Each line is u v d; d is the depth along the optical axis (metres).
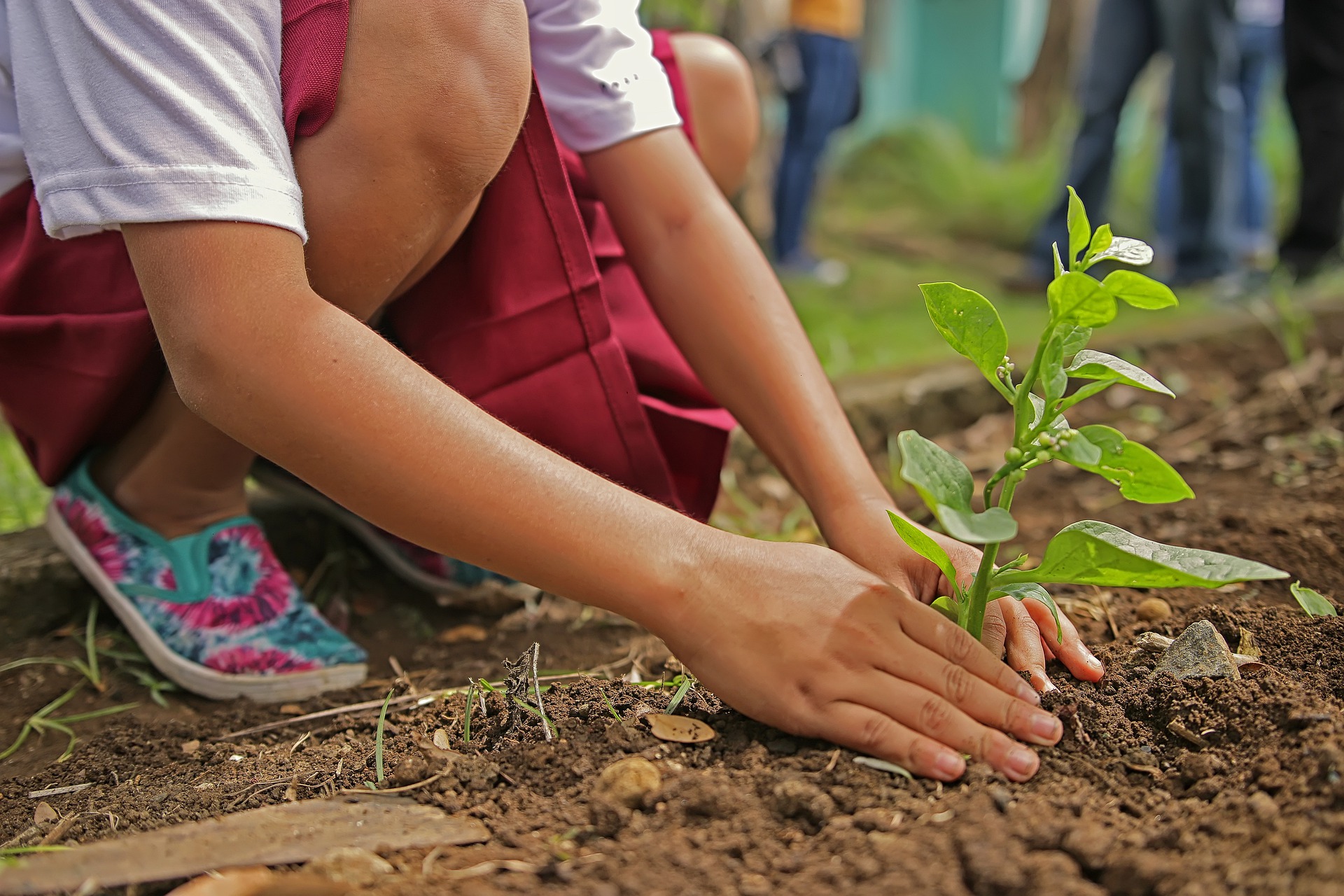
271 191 1.01
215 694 1.54
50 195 1.03
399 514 1.02
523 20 1.25
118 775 1.36
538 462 1.06
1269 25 4.24
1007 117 7.92
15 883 0.99
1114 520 1.99
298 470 1.02
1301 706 1.09
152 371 1.48
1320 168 3.69
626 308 1.65
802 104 4.64
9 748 1.49
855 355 3.22
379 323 1.66
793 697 1.09
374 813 1.11
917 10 8.09
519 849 1.02
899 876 0.92
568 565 1.04
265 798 1.22
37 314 1.43
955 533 0.93
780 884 0.94
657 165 1.49
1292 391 2.50
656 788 1.09
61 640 1.75
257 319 0.99
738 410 1.46
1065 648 1.29
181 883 1.01
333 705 1.52
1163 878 0.90
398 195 1.21
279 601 1.59
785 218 4.77
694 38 1.91
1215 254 4.02
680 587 1.07
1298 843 0.91
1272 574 0.94
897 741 1.06
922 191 6.35
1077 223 1.05
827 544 1.35
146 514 1.61
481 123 1.22
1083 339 1.08
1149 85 6.93
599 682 1.39
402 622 1.82
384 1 1.17
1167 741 1.15
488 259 1.45
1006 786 1.05
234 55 1.04
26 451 1.67
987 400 2.75
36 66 1.07
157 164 0.98
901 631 1.10
